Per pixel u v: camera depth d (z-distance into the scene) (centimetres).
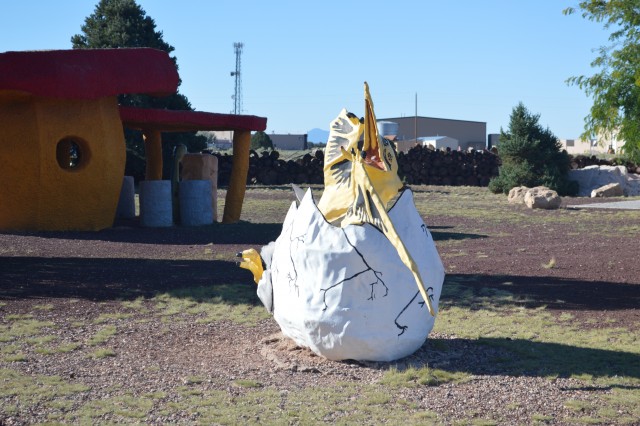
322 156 4309
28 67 1839
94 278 1324
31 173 1953
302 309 779
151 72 2088
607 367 802
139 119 2195
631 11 1816
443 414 647
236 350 868
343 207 800
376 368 777
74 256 1590
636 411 660
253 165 4272
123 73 2020
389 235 687
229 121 2302
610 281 1352
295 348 848
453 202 3216
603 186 3681
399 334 770
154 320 1029
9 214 1984
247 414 639
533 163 3722
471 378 755
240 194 2403
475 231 2194
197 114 2258
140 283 1291
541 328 997
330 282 762
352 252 754
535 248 1812
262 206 2980
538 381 749
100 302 1130
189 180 2377
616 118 1912
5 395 676
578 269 1486
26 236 1881
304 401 675
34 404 654
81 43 4594
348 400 680
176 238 1964
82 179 2025
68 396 680
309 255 773
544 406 672
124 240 1888
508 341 912
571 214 2688
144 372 768
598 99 1902
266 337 913
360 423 619
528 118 3803
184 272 1422
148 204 2234
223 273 1420
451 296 1212
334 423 618
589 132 1961
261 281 881
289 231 810
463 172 4503
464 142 9425
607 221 2450
